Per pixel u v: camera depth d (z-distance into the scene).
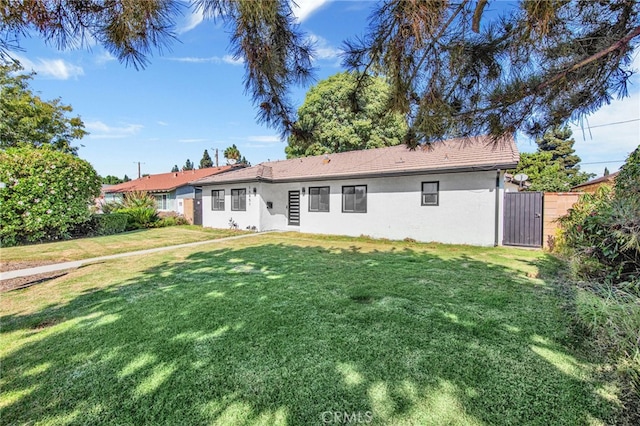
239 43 2.39
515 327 3.18
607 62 2.47
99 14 1.97
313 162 14.53
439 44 2.42
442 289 4.55
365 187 11.27
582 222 4.58
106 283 5.08
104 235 12.15
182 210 20.34
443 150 10.30
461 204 9.29
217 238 11.18
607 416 1.87
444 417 1.90
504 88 2.69
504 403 2.01
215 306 3.88
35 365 2.54
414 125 3.28
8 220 9.34
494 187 8.77
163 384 2.27
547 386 2.18
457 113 3.00
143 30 2.05
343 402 2.05
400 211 10.48
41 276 5.66
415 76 2.69
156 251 8.38
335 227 12.09
